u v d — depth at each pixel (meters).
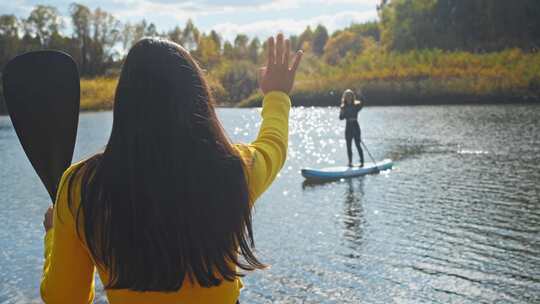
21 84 1.64
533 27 66.88
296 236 8.62
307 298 6.14
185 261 1.31
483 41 69.62
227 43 108.94
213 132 1.35
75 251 1.37
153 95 1.31
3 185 14.66
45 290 1.39
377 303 5.96
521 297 5.99
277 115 1.58
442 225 9.00
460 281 6.49
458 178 13.39
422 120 32.97
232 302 1.42
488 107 42.12
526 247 7.68
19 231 9.41
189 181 1.30
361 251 7.74
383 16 88.56
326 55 102.94
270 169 1.48
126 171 1.29
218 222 1.33
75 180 1.34
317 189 12.66
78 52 91.50
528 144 19.42
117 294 1.38
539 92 47.12
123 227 1.29
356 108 15.20
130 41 94.31
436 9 73.62
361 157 15.19
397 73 56.50
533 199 10.70
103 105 65.81
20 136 1.65
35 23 87.88
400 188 12.41
